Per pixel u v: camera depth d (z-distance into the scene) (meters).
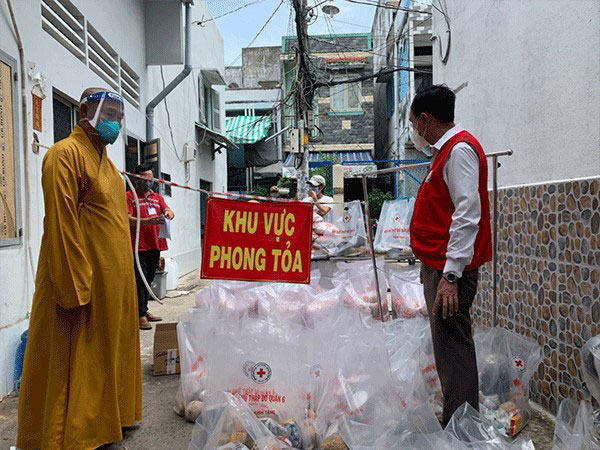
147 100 7.40
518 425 2.41
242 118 18.92
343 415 2.30
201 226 11.25
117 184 2.48
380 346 2.46
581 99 2.51
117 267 2.37
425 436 2.07
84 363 2.27
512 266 3.10
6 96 3.18
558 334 2.61
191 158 9.12
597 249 2.29
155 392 3.12
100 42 5.63
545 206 2.73
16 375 3.14
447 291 2.07
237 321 2.68
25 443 2.28
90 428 2.26
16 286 3.24
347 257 3.88
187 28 7.57
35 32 3.71
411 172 13.55
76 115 4.75
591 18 2.42
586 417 1.96
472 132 4.09
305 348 2.48
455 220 2.05
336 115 18.62
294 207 2.89
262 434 2.12
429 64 14.54
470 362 2.24
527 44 3.10
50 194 2.15
